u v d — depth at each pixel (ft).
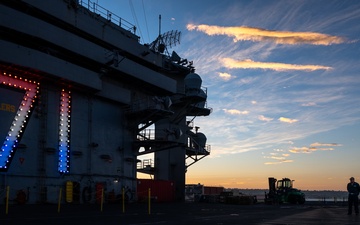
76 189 141.90
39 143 132.26
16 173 123.24
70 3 145.79
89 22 153.99
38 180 130.00
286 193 220.64
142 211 103.65
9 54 117.39
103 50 155.84
